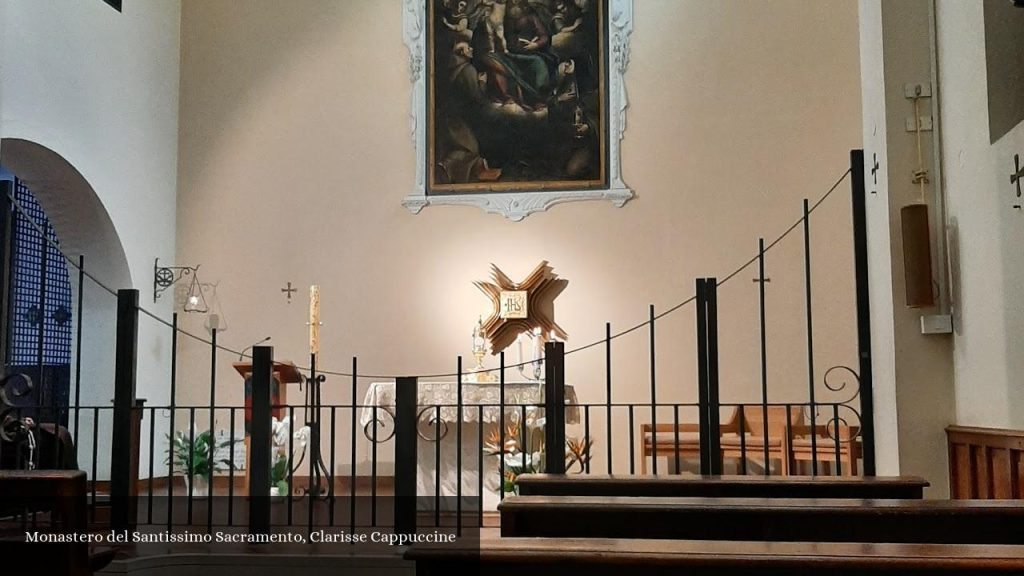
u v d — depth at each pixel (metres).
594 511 3.48
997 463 5.01
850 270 9.32
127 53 9.59
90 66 8.98
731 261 9.54
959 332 5.61
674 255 9.63
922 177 5.84
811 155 9.50
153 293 9.98
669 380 9.54
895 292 5.80
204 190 10.42
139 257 9.73
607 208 9.80
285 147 10.35
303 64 10.41
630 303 9.66
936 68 5.89
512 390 7.55
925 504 3.40
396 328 9.99
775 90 9.62
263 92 10.44
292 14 10.48
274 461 8.29
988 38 5.16
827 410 9.20
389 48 10.30
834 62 9.55
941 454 5.69
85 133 8.88
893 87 5.93
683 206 9.66
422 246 10.05
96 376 9.45
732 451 8.21
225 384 10.14
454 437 7.70
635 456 9.51
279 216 10.28
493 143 10.02
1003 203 4.99
